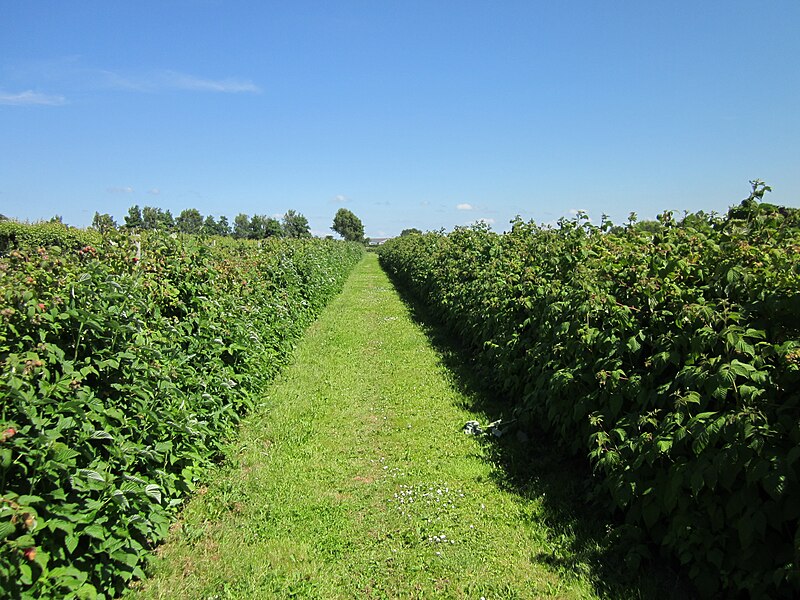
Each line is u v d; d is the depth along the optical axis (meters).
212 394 5.12
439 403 6.64
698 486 2.84
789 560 2.65
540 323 5.66
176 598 3.12
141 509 3.38
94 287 3.47
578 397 4.36
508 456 5.08
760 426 2.71
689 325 3.50
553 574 3.39
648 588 3.18
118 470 3.35
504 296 6.91
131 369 3.61
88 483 2.88
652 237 4.74
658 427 3.40
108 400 3.44
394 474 4.76
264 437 5.50
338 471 4.81
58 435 2.75
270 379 7.21
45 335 3.12
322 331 11.15
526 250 7.62
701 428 2.97
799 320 3.05
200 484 4.45
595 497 4.05
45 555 2.52
